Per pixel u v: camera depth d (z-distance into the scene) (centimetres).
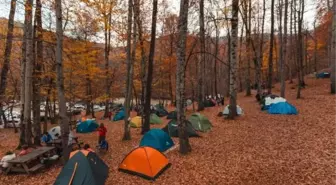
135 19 1580
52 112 3100
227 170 914
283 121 1463
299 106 1820
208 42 3359
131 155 983
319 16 3328
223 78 4997
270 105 1820
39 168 1055
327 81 2942
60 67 1017
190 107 3041
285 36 2108
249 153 1042
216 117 1848
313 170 827
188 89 4394
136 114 2827
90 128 2095
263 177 832
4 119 2806
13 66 2328
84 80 2591
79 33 1669
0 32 1705
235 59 1623
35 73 1449
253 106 2114
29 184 935
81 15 1588
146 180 916
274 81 4538
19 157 1041
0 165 1040
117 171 1008
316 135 1137
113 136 1717
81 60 1856
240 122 1569
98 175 886
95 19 1636
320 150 968
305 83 3062
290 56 3384
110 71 2680
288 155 969
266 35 3800
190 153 1122
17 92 2609
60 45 1008
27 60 1296
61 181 821
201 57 2309
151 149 980
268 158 968
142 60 2325
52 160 1131
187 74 3772
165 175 940
